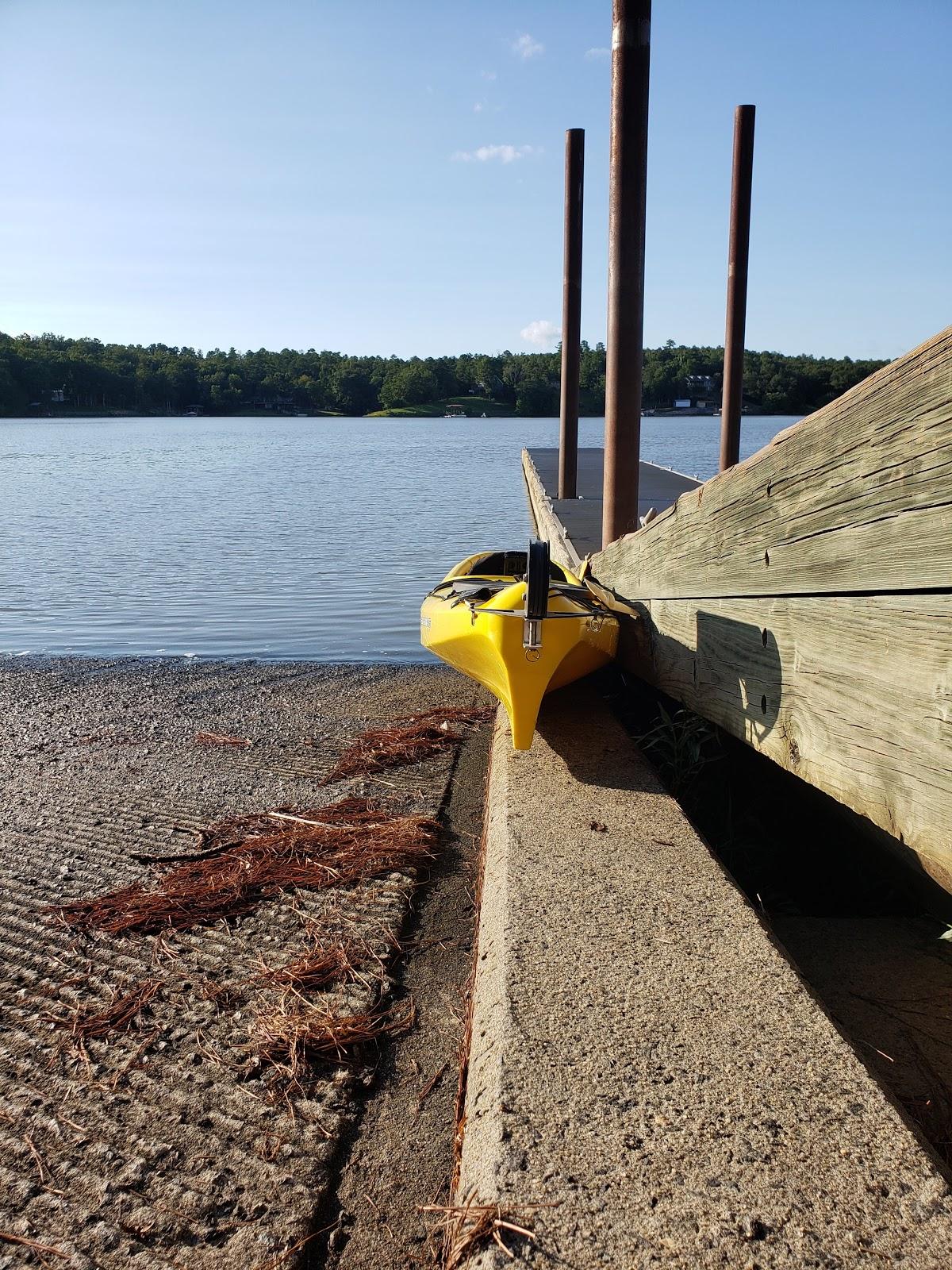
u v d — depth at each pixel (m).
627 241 8.30
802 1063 2.49
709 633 4.57
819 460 3.24
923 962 3.56
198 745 7.20
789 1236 1.92
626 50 7.88
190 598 14.33
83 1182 2.62
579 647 5.78
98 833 5.28
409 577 15.98
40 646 11.34
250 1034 3.32
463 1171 2.36
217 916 4.20
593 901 3.47
